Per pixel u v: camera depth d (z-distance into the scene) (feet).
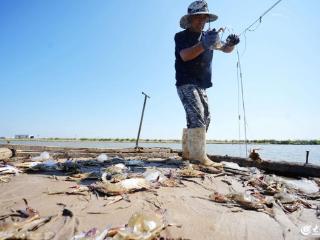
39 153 9.44
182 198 4.10
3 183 4.91
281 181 5.83
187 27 7.64
